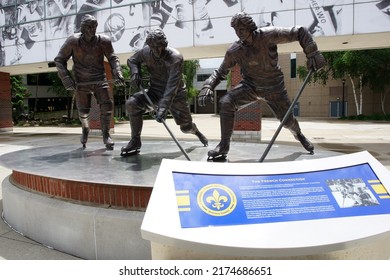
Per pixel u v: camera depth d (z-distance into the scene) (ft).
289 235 6.79
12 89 103.91
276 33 13.66
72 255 12.66
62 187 13.61
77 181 12.37
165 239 6.72
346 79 115.24
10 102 68.85
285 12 34.65
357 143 42.73
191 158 16.46
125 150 17.35
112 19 41.24
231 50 14.49
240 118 42.39
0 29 48.88
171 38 38.68
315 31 33.96
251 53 14.10
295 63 124.16
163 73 15.99
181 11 37.93
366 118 99.45
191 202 7.36
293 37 13.62
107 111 19.53
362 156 8.88
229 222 7.02
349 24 32.94
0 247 13.37
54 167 14.80
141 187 11.93
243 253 6.57
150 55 15.65
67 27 44.27
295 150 18.33
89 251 12.28
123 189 12.23
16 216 15.02
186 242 6.63
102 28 41.88
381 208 7.57
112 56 18.66
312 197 7.70
